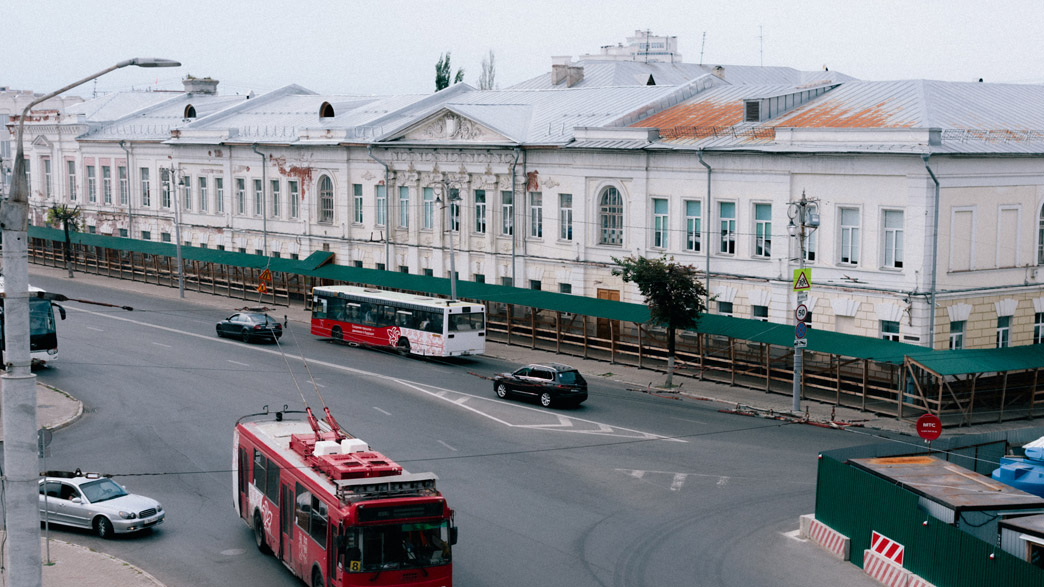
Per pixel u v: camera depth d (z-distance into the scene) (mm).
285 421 28172
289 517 23531
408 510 20781
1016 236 45938
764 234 49062
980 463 30234
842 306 45812
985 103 50344
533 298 56500
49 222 100625
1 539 25766
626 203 54969
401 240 68688
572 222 57844
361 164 70938
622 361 52625
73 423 38500
